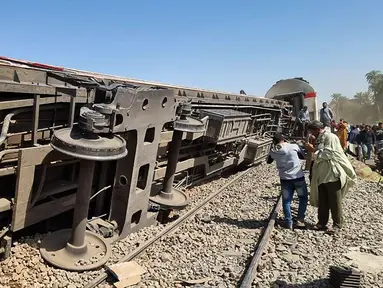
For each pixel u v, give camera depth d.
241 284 4.36
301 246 5.98
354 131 23.97
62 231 5.15
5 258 4.48
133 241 5.62
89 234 5.21
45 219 4.97
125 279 4.40
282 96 22.41
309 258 5.51
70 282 4.30
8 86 4.24
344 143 16.58
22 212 4.52
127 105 4.96
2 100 4.76
